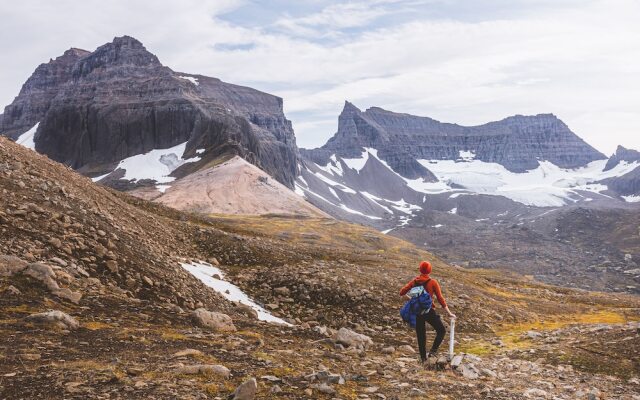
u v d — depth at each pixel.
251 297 34.09
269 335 17.17
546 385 14.09
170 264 28.02
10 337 11.86
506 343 25.56
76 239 22.94
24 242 20.22
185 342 13.76
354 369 13.02
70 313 15.16
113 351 11.88
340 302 34.06
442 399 10.91
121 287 21.45
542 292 68.06
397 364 14.28
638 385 15.52
